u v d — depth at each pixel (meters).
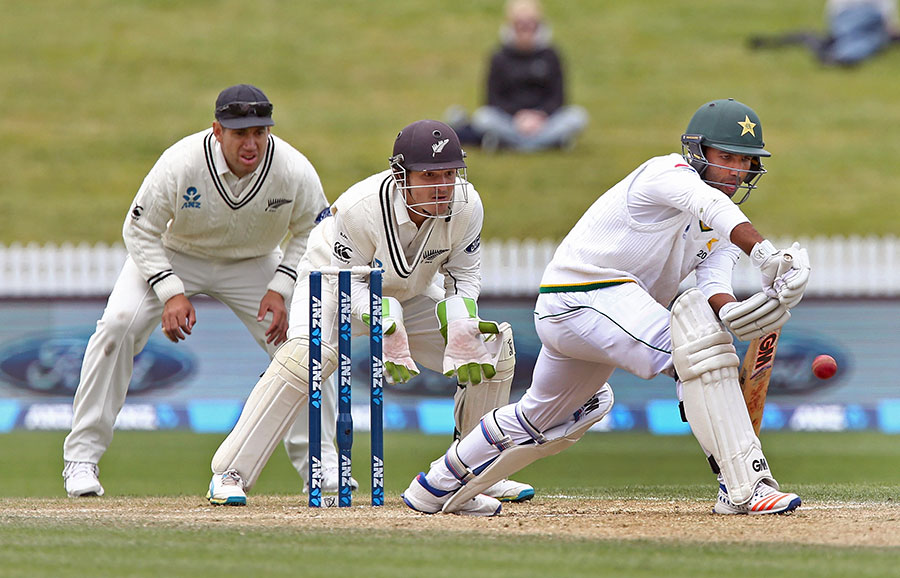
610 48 87.56
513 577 11.66
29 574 11.72
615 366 16.64
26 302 42.28
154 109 77.88
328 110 78.12
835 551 13.20
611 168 67.88
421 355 20.50
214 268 22.91
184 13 92.19
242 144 20.94
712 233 16.42
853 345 42.72
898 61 85.06
